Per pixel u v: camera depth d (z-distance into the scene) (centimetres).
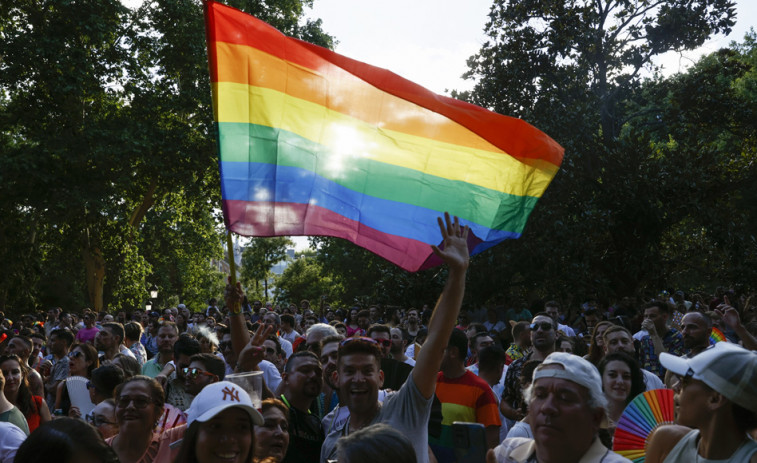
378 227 597
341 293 4581
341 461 236
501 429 668
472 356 980
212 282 5778
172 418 478
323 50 608
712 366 294
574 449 286
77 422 281
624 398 506
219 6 607
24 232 3672
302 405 498
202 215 3959
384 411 402
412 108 600
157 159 3209
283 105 607
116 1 3189
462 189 595
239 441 320
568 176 2133
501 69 2470
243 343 574
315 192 600
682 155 2244
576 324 1844
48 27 3147
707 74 2748
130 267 3759
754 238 2386
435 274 2322
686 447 308
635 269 2242
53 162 3117
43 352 1479
